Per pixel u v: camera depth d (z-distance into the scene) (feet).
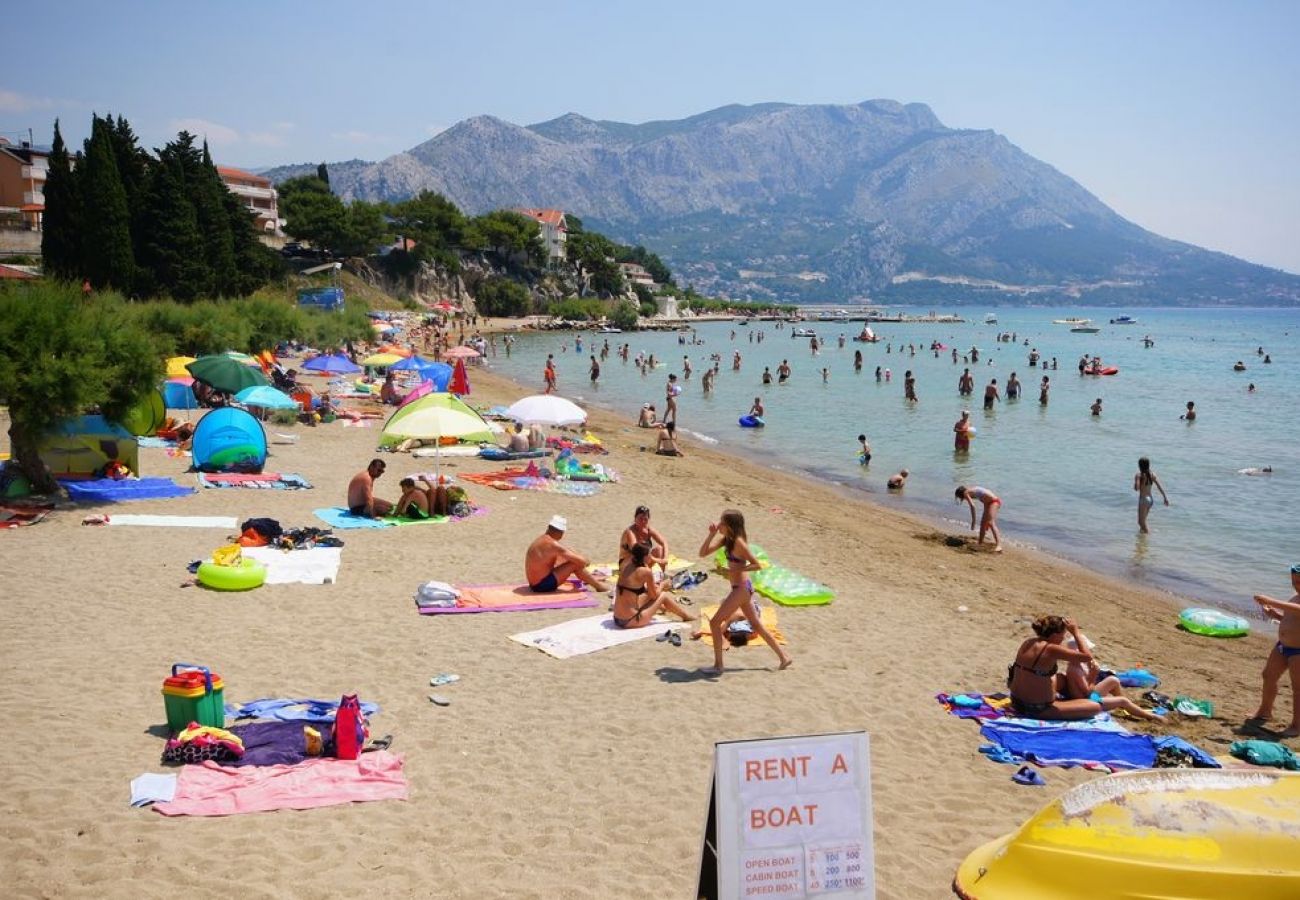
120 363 59.26
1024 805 26.66
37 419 55.77
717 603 44.50
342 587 43.78
